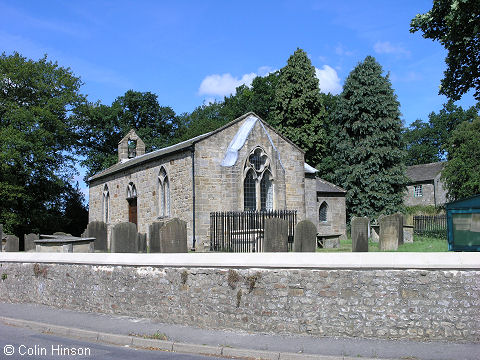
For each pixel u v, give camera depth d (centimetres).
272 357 920
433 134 8050
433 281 998
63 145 4900
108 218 3828
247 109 6456
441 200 6012
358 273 1041
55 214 4959
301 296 1073
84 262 1389
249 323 1112
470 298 977
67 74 4788
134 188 3400
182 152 2772
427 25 2156
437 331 988
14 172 4216
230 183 2675
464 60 2027
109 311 1331
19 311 1420
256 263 1114
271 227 1493
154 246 1928
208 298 1162
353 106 4541
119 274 1318
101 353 960
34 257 1536
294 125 5397
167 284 1226
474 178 4281
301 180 3106
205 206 2661
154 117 6400
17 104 4334
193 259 1190
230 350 952
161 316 1227
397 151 4453
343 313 1043
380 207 4397
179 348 997
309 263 1069
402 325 1006
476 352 900
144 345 1034
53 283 1482
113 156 5950
